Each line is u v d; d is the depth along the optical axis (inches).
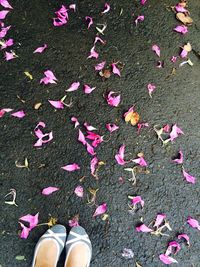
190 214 35.0
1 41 37.5
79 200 34.1
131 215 34.3
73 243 32.8
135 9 40.4
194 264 33.9
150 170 35.6
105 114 36.6
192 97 38.3
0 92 36.3
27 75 37.0
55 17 39.2
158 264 33.6
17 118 35.6
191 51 39.8
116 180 34.9
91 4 40.0
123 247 33.6
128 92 37.6
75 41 38.5
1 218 33.1
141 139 36.3
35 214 33.5
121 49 38.9
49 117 36.0
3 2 38.7
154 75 38.5
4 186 33.9
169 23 40.4
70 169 34.6
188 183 35.7
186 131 37.2
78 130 35.8
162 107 37.5
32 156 34.8
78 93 36.9
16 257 32.5
